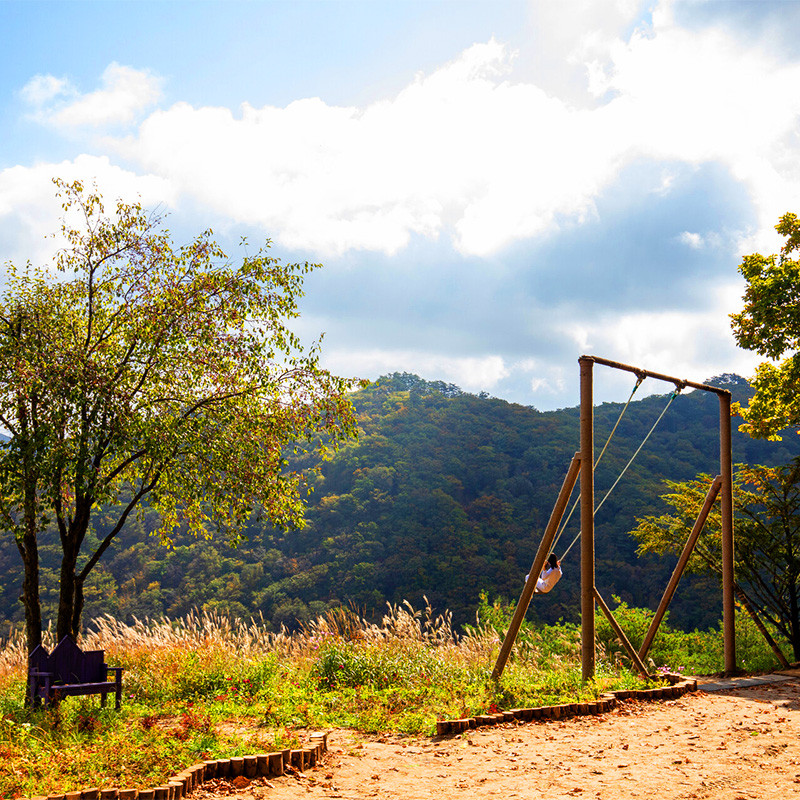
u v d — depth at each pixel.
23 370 9.03
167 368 10.21
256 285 10.44
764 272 13.62
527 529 57.25
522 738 6.15
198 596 47.28
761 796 4.48
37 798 4.31
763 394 14.23
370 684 9.09
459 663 10.48
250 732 6.57
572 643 11.87
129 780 4.69
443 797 4.64
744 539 13.34
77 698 7.86
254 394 10.77
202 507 11.37
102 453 9.68
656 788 4.68
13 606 41.47
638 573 47.00
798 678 9.59
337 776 5.15
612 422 77.56
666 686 8.18
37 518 9.99
